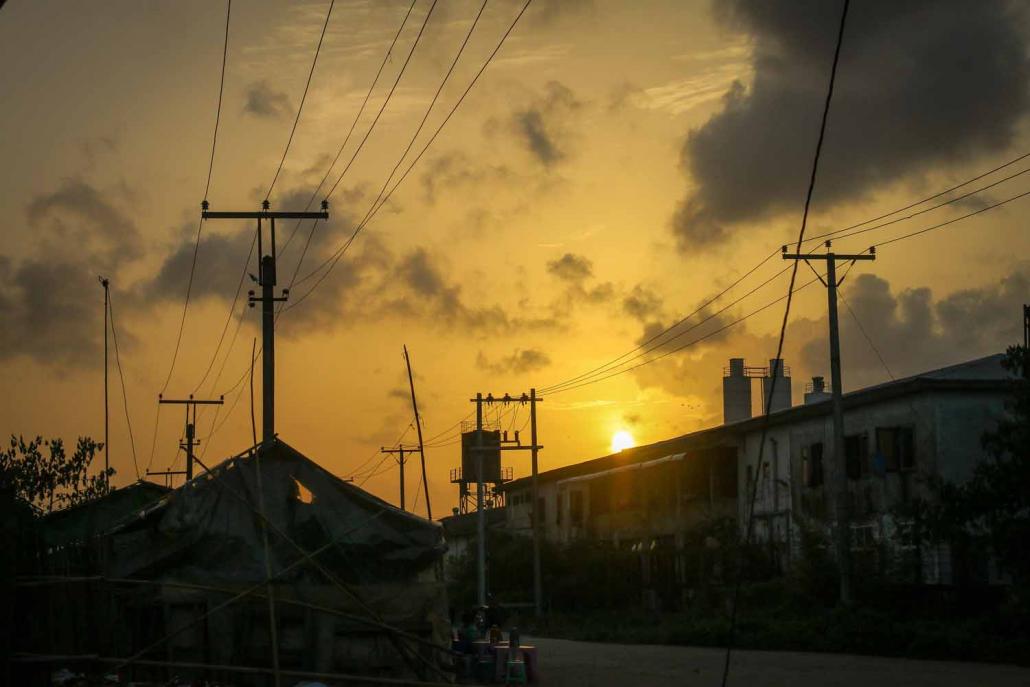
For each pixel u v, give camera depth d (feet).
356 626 61.31
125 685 56.34
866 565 116.47
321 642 60.49
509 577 203.10
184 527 62.75
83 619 60.95
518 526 254.47
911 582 113.80
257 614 60.80
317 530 64.39
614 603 183.52
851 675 74.23
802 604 119.03
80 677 57.77
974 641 87.71
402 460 242.58
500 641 76.07
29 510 59.21
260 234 101.65
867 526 128.47
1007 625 90.79
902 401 124.16
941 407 118.93
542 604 191.21
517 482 250.16
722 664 86.17
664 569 172.24
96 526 74.79
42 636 57.21
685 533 157.07
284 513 64.34
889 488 125.29
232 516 63.72
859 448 131.54
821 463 140.15
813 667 81.56
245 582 61.62
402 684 56.70
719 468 162.09
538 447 180.34
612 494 196.95
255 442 61.67
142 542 62.85
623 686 70.23
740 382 181.47
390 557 64.59
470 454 200.54
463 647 74.95
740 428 157.89
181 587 57.41
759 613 122.01
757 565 143.23
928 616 106.63
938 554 114.73
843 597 110.01
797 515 140.77
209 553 62.59
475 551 216.13
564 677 77.66
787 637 103.40
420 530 65.72
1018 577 94.48
